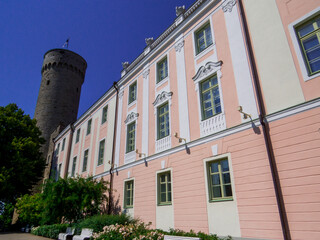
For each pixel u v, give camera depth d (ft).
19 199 69.41
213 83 33.63
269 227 22.29
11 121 82.02
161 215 35.35
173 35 43.16
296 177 21.75
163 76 44.98
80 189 48.75
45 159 100.22
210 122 31.78
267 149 24.27
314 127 21.68
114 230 27.66
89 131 72.54
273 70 26.23
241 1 32.22
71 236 37.65
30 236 51.49
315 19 24.52
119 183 48.70
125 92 56.49
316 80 22.66
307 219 20.16
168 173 37.22
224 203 26.86
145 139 44.27
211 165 30.48
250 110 27.20
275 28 27.20
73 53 140.36
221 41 33.40
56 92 127.95
